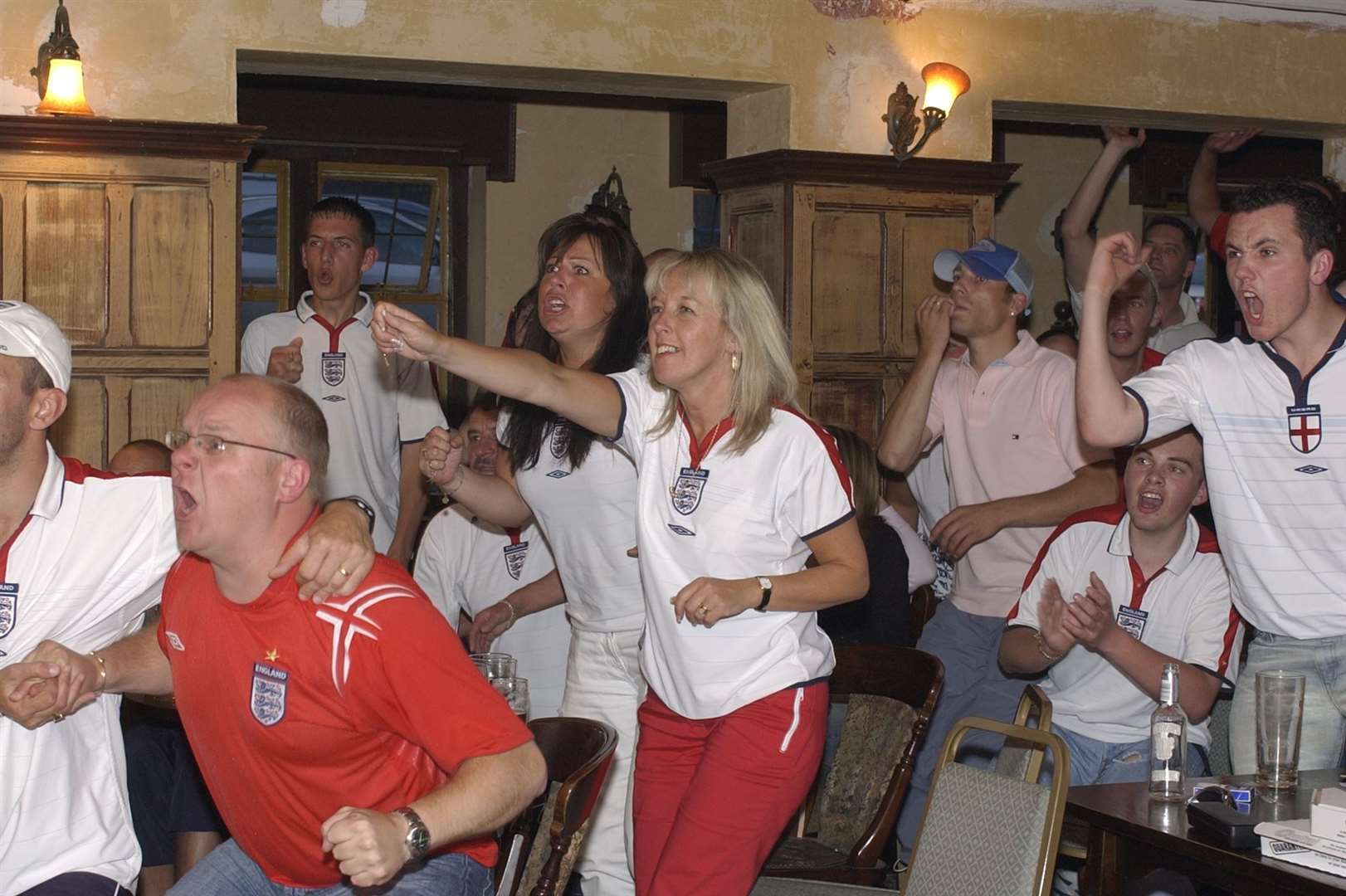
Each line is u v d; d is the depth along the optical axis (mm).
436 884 2000
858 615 3676
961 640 4062
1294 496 2938
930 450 4652
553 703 3758
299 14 4680
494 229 7328
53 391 2229
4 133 4395
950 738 2596
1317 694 2961
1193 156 8281
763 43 5219
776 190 5383
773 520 2658
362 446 4668
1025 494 4172
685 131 7457
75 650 2299
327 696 1887
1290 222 2832
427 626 1856
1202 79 5867
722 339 2623
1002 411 4219
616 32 5016
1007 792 2428
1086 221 5891
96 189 4555
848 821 3373
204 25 4605
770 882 2920
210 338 4672
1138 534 3363
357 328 4691
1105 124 6109
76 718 2254
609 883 3232
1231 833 2338
